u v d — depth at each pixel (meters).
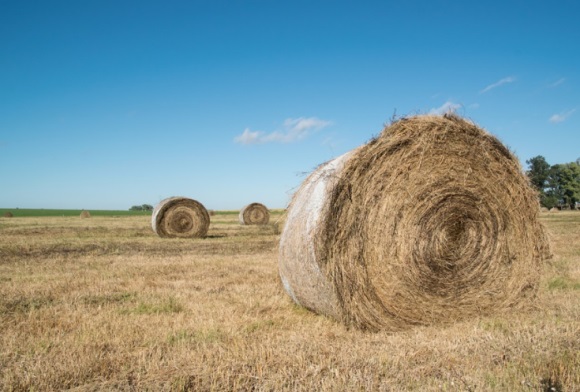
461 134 7.20
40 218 48.69
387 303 6.70
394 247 6.79
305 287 6.96
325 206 6.52
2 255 14.47
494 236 7.39
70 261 13.00
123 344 5.46
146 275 10.57
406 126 6.92
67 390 4.17
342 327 6.45
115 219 45.41
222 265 12.13
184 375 4.42
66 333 5.95
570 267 10.80
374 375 4.45
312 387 4.20
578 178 81.25
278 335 5.87
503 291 7.38
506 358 4.88
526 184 7.63
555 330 5.73
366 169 6.73
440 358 4.88
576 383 4.26
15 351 5.16
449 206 7.09
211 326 6.16
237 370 4.55
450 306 7.05
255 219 32.97
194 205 22.11
